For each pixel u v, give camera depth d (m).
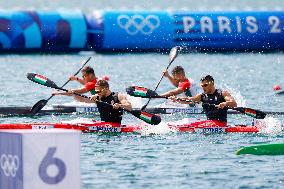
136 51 144.25
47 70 121.75
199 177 50.03
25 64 127.88
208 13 145.00
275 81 110.56
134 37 143.00
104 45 142.50
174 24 143.50
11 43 137.62
